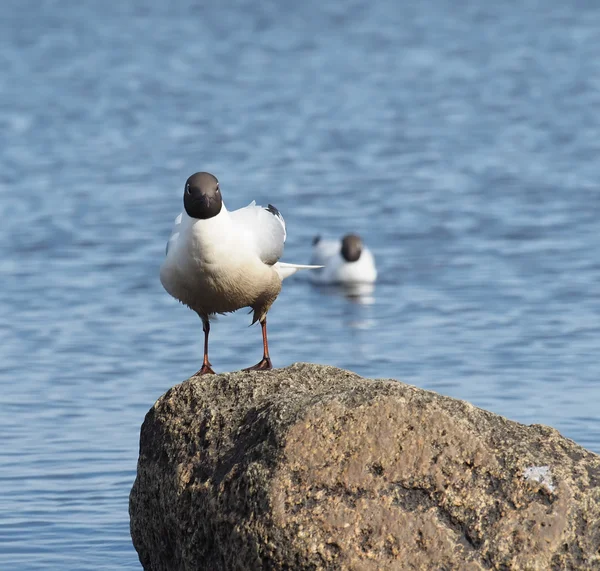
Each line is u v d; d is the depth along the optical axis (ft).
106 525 31.73
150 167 99.86
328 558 22.26
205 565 24.31
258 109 131.34
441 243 74.69
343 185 92.99
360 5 228.43
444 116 126.41
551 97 137.28
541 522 22.58
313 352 51.11
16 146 109.60
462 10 220.23
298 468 23.04
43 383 45.93
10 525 31.65
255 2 234.38
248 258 30.19
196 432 25.57
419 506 22.74
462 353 49.93
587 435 38.11
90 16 215.51
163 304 59.88
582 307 57.72
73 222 79.25
